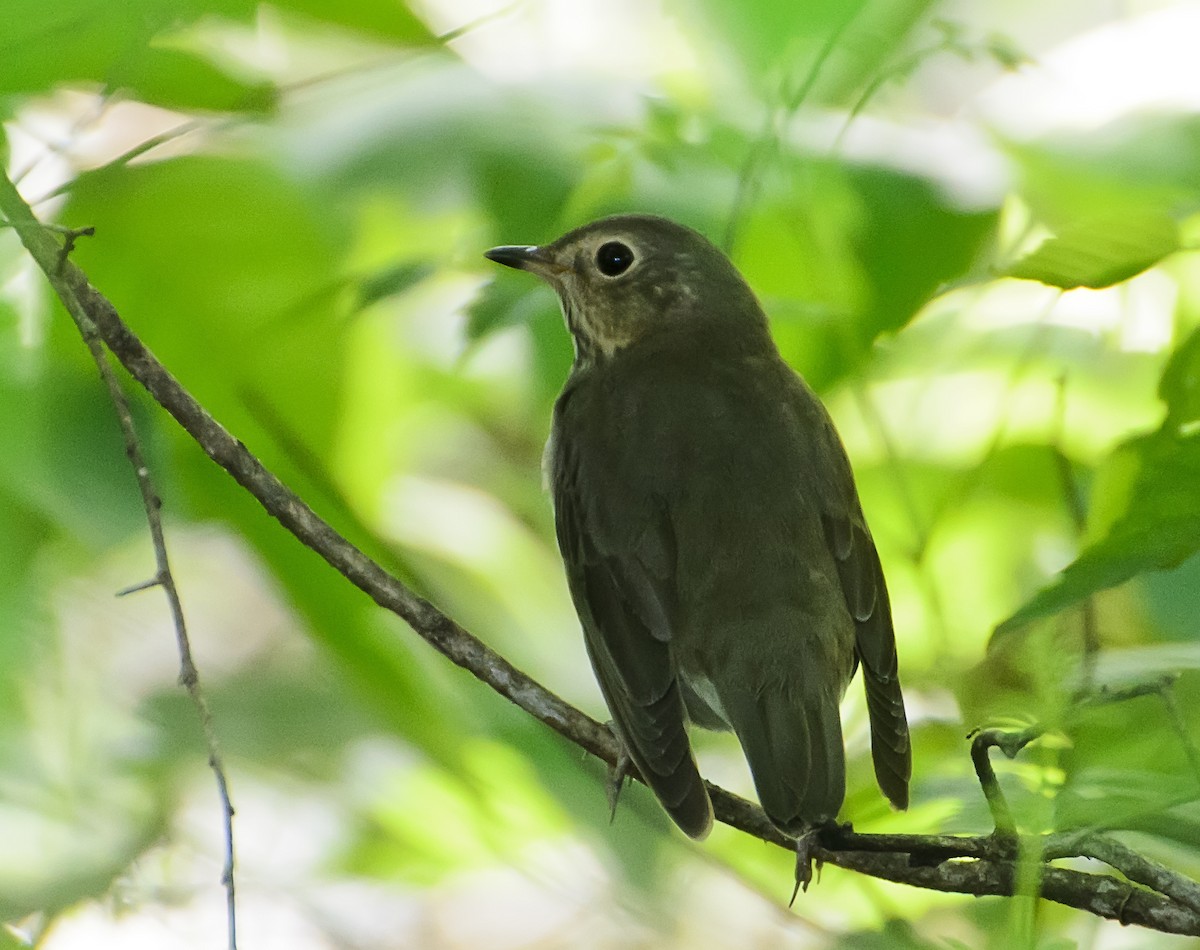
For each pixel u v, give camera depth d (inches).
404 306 430.3
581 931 537.3
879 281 361.7
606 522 380.8
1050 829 234.4
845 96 351.6
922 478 426.6
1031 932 228.4
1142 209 294.8
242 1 181.8
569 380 418.6
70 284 296.5
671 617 366.6
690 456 381.4
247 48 277.1
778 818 326.6
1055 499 417.4
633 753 344.2
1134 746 230.7
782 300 385.1
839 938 367.2
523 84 373.4
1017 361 415.8
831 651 360.8
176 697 513.0
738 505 373.1
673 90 374.0
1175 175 354.3
